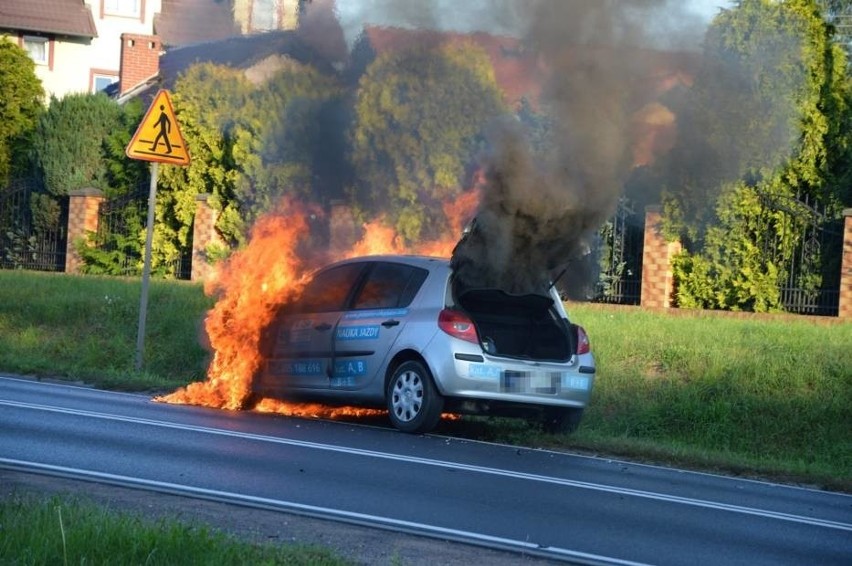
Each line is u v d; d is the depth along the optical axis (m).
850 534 11.26
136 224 37.81
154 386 20.78
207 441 14.52
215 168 35.34
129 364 23.48
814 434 17.92
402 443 15.26
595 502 11.96
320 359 17.55
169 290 29.59
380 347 16.69
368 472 12.84
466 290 16.48
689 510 11.91
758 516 11.88
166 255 36.97
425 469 13.24
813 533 11.20
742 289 26.58
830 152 26.77
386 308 16.92
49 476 11.64
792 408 18.48
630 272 28.33
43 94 46.91
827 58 26.53
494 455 14.77
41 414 16.33
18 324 26.77
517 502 11.67
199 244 35.28
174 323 25.30
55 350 24.84
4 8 72.00
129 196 38.22
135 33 70.12
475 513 11.01
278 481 12.02
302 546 8.92
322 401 17.72
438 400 15.96
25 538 8.14
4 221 42.22
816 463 16.86
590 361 16.80
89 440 14.16
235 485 11.69
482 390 15.87
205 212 35.19
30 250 41.38
